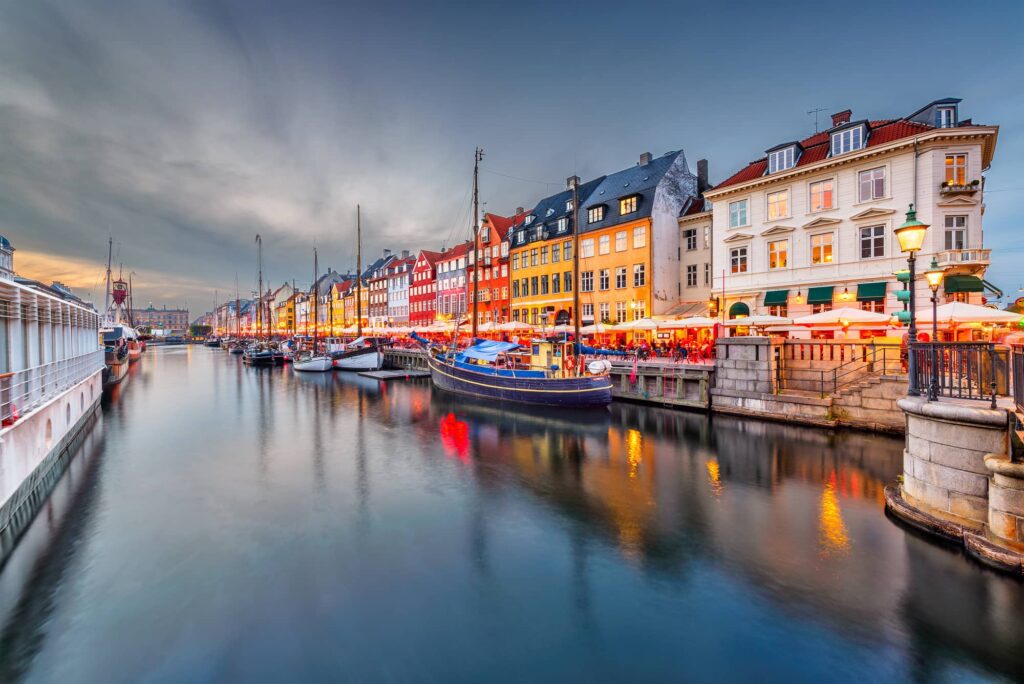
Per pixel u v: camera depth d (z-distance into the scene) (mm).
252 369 47938
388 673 5203
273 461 13938
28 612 6395
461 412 21922
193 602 6586
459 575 7266
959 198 20781
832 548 7848
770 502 10094
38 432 10688
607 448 14984
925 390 8172
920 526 7680
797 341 17422
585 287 39531
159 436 17406
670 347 24906
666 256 35250
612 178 42094
